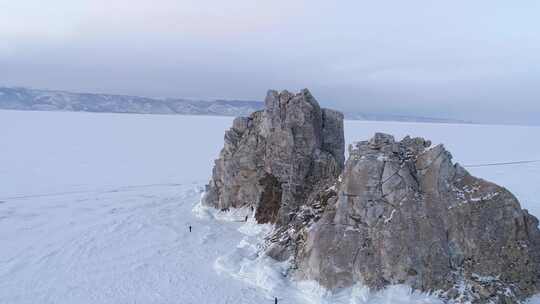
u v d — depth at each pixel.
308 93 38.66
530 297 21.27
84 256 30.23
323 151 36.59
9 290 24.69
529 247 22.72
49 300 23.48
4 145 92.06
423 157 25.27
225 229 36.91
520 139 144.75
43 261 29.22
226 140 42.72
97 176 63.16
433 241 22.64
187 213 42.25
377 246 23.31
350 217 24.75
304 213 28.95
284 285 24.59
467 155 93.50
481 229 22.77
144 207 44.78
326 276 23.31
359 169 25.25
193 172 68.25
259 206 36.97
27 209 43.62
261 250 29.53
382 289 22.23
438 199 23.73
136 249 31.72
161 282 25.86
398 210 23.80
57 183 57.59
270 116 37.91
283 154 36.44
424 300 21.06
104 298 23.75
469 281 21.45
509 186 56.50
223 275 26.83
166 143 108.00
